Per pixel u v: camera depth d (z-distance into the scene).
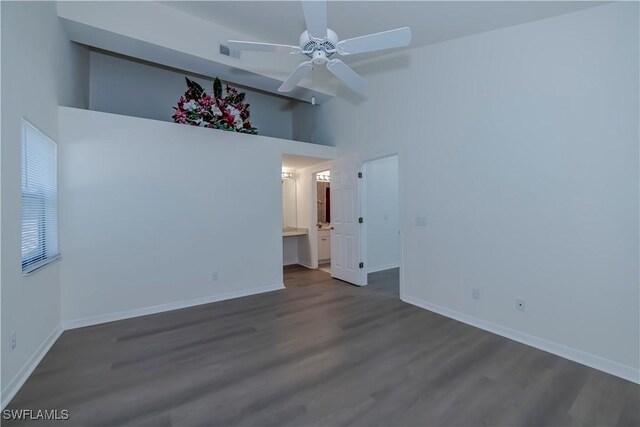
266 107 5.95
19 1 2.05
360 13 2.63
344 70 2.56
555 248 2.45
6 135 1.86
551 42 2.45
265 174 4.30
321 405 1.83
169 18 3.28
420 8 2.52
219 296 3.90
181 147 3.63
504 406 1.82
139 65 4.55
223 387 2.01
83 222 3.05
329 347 2.58
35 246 2.41
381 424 1.67
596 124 2.22
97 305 3.12
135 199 3.33
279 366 2.28
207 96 3.83
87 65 4.09
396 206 6.02
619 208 2.13
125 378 2.12
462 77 3.09
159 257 3.48
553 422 1.69
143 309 3.37
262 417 1.73
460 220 3.14
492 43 2.83
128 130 3.30
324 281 4.88
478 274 2.99
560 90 2.40
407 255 3.77
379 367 2.26
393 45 2.27
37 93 2.37
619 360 2.14
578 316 2.33
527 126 2.60
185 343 2.67
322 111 5.26
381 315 3.34
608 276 2.18
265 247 4.29
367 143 4.31
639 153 2.04
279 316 3.33
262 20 3.24
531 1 2.26
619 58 2.11
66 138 2.97
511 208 2.72
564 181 2.39
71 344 2.64
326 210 6.55
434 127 3.38
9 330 1.90
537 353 2.47
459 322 3.12
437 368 2.24
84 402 1.86
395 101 3.85
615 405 1.83
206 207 3.81
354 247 4.63
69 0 2.84
